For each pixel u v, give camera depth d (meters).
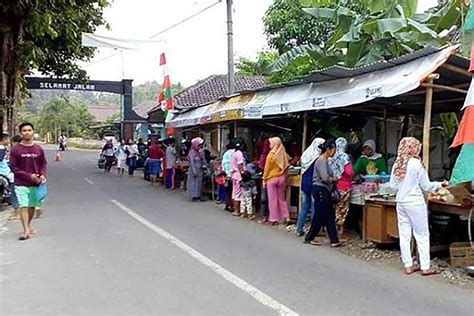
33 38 18.20
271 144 11.20
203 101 24.81
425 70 7.19
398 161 7.24
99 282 6.58
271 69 13.68
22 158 9.27
